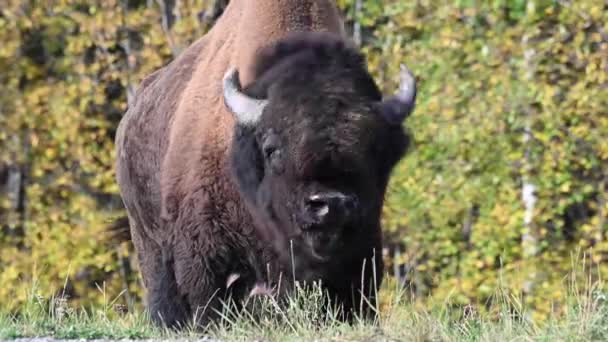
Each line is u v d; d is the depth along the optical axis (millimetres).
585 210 48000
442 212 46250
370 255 25766
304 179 23938
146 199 31438
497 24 46031
